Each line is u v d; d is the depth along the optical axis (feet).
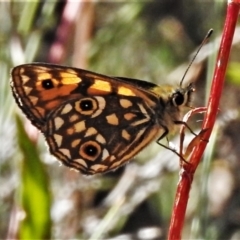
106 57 1.07
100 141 0.91
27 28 0.98
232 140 1.01
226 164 1.03
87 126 0.91
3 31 1.00
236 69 0.95
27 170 0.91
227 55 0.81
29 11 0.98
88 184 1.00
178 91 0.91
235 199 1.06
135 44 1.10
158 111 0.91
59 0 1.06
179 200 0.82
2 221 1.01
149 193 1.00
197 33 1.12
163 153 1.01
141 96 0.91
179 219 0.82
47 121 0.91
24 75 0.90
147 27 1.11
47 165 0.99
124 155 0.92
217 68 0.82
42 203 0.92
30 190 0.92
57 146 0.91
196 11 1.12
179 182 0.82
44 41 1.08
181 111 0.91
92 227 1.00
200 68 0.99
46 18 0.99
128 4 1.07
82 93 0.91
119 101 0.91
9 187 1.00
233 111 0.98
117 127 0.91
